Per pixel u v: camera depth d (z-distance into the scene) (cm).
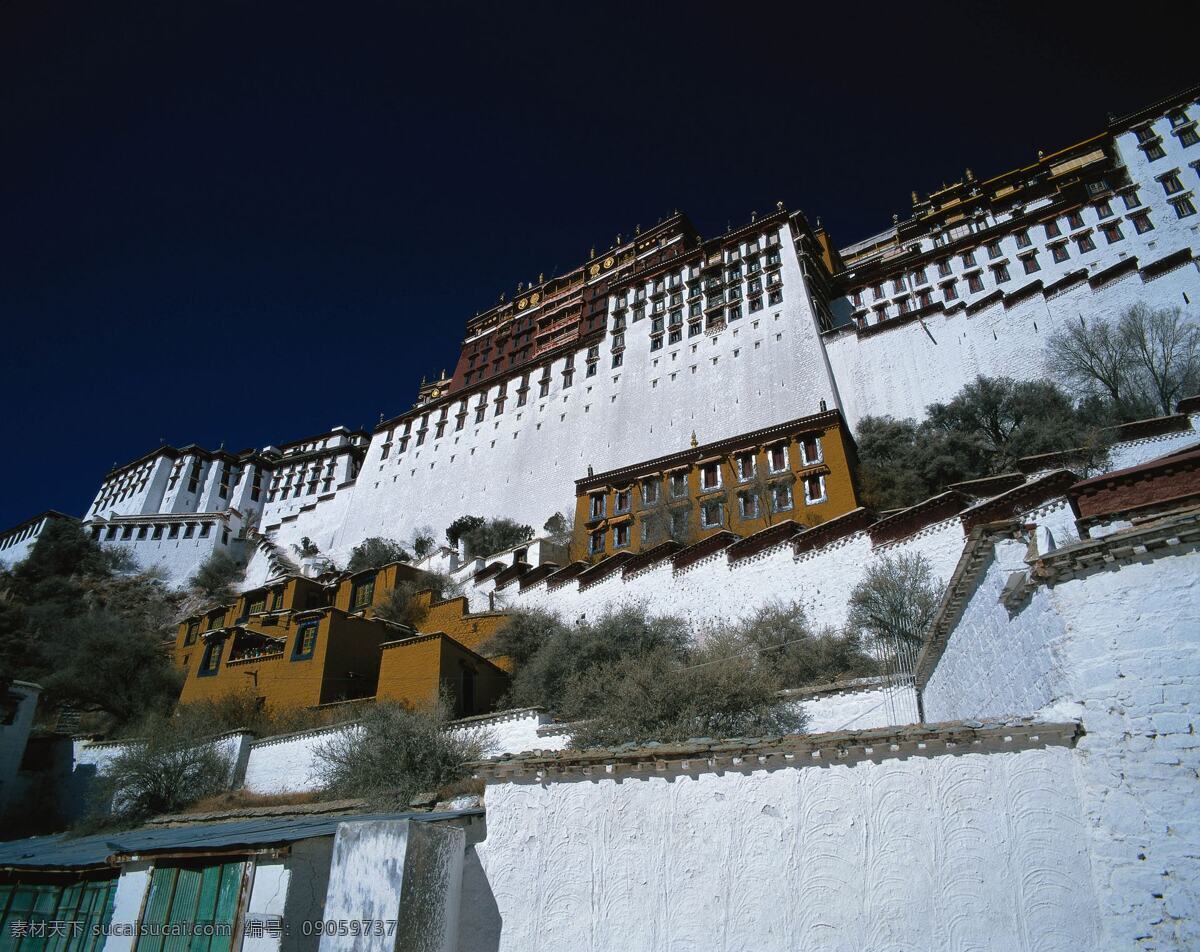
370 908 665
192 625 3400
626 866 718
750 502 3106
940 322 4128
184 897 870
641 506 3409
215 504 8269
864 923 625
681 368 5000
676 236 6875
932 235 5562
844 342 4469
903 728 693
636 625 2144
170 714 2656
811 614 1914
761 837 686
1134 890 556
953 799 640
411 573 3469
